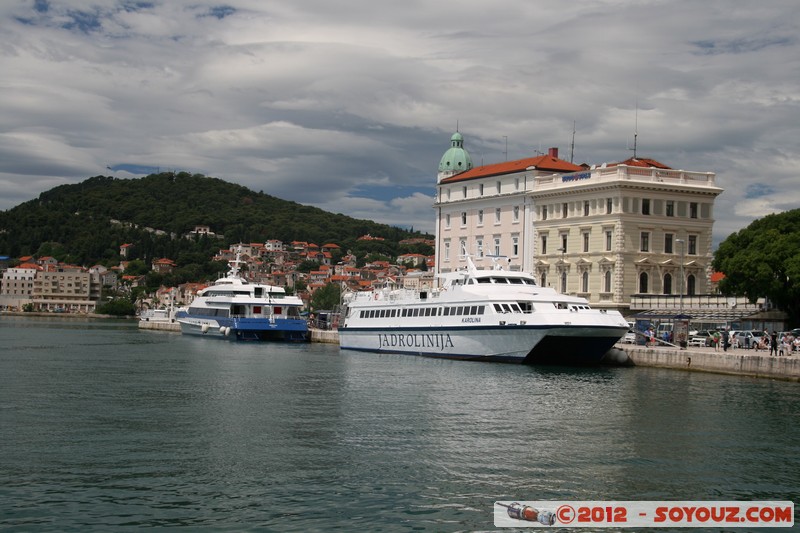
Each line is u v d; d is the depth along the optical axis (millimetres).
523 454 40219
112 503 31984
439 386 63781
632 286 119938
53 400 54906
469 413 51031
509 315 80688
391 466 37562
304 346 119188
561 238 130250
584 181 126375
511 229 140500
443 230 157625
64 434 43188
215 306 141500
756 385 65125
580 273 126125
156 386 63031
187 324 151000
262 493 33406
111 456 38625
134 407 52156
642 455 40500
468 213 151250
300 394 58906
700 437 44688
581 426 47250
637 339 91250
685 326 86875
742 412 52250
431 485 34875
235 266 148125
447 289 90875
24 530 29156
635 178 121125
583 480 36156
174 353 101125
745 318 101500
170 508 31547
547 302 83188
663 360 77938
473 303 85500
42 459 37875
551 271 131500
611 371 76062
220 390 60906
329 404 54125
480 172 151375
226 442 41812
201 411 50781
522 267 137250
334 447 41031
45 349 107938
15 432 43594
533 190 135375
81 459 37969
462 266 151625
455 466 37781
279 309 138625
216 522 30188
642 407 53938
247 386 63375
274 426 46062
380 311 102250
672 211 123125
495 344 83188
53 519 30234
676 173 123812
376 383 65625
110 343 124375
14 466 36656
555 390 61781
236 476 35656
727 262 103312
